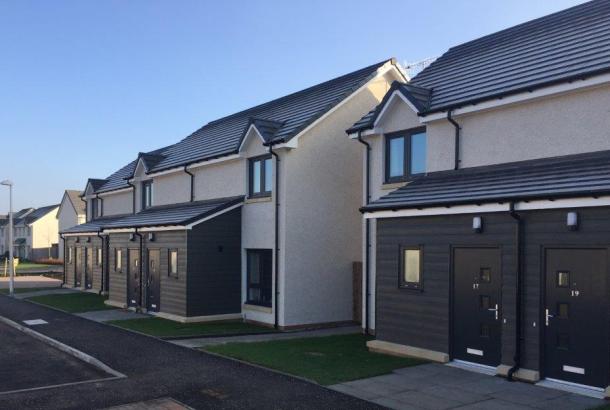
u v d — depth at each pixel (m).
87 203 32.44
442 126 12.56
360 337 14.14
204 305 16.86
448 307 10.64
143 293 19.56
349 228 16.78
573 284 8.80
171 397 8.64
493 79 11.99
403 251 11.65
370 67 17.78
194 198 20.06
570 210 8.77
